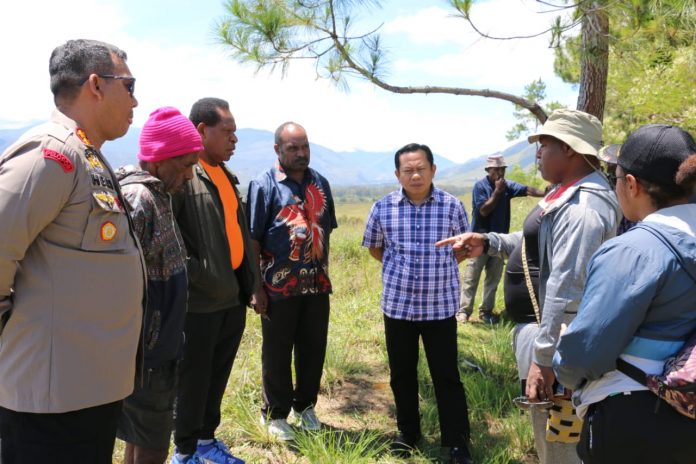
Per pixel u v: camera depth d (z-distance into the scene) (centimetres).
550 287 246
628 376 183
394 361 361
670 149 181
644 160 185
